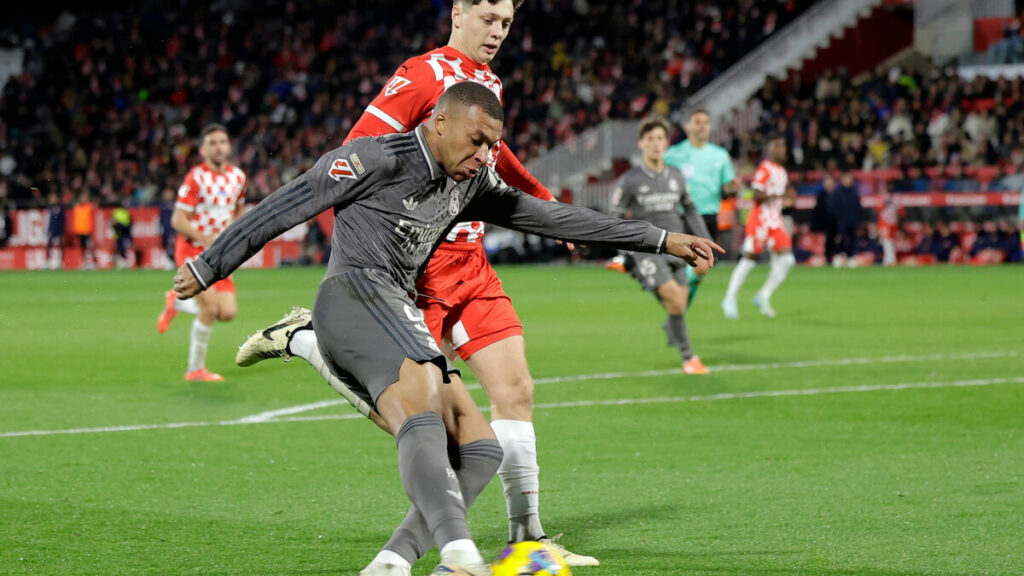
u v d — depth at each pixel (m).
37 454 10.39
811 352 18.48
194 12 63.03
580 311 26.78
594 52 57.56
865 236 44.97
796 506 8.30
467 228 7.02
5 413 12.84
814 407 12.98
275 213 5.91
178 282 5.97
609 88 55.69
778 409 12.85
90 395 14.30
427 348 5.86
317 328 6.02
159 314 26.66
